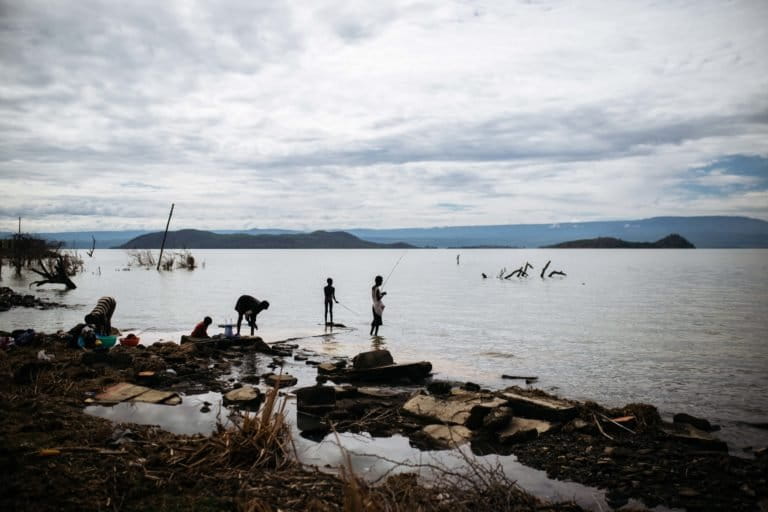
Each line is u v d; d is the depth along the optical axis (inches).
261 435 264.4
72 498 205.8
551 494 237.9
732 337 727.7
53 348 525.7
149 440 275.6
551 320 907.4
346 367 498.6
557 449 291.1
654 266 3599.9
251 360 534.3
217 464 245.4
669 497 235.3
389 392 414.0
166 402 363.9
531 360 562.6
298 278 2181.3
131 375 427.5
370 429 325.1
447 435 310.3
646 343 673.6
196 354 535.5
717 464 268.4
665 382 466.9
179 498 211.6
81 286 1628.9
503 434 306.3
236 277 2209.6
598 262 4512.8
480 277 2406.5
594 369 521.3
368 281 2050.9
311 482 229.3
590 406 346.9
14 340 537.3
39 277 1977.1
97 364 457.4
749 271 2819.9
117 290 1485.0
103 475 228.7
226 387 418.3
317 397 360.5
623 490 241.9
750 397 418.6
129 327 783.7
